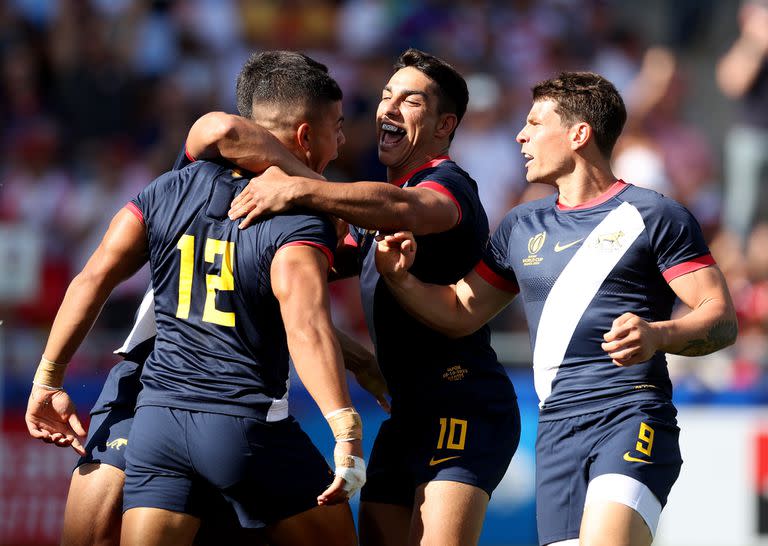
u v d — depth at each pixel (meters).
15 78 34.41
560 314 13.78
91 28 36.12
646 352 12.12
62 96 34.59
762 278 29.41
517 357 25.09
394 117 14.77
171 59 36.56
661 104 36.88
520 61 38.69
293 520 12.30
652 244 13.57
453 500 13.55
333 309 27.70
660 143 36.09
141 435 12.16
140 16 37.03
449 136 15.12
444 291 14.09
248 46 38.19
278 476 12.10
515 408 14.69
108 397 13.84
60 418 13.24
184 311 12.27
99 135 34.41
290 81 13.10
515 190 34.47
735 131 35.38
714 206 34.03
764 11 34.62
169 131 33.91
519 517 24.56
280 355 12.35
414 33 38.66
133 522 12.05
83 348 23.77
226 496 12.10
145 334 13.92
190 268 12.30
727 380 25.41
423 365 14.30
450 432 13.96
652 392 13.48
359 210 12.65
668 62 37.50
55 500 23.36
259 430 12.00
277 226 12.13
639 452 13.00
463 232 14.30
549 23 40.16
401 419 14.45
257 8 38.91
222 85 36.34
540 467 13.94
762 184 32.75
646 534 12.74
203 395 11.98
